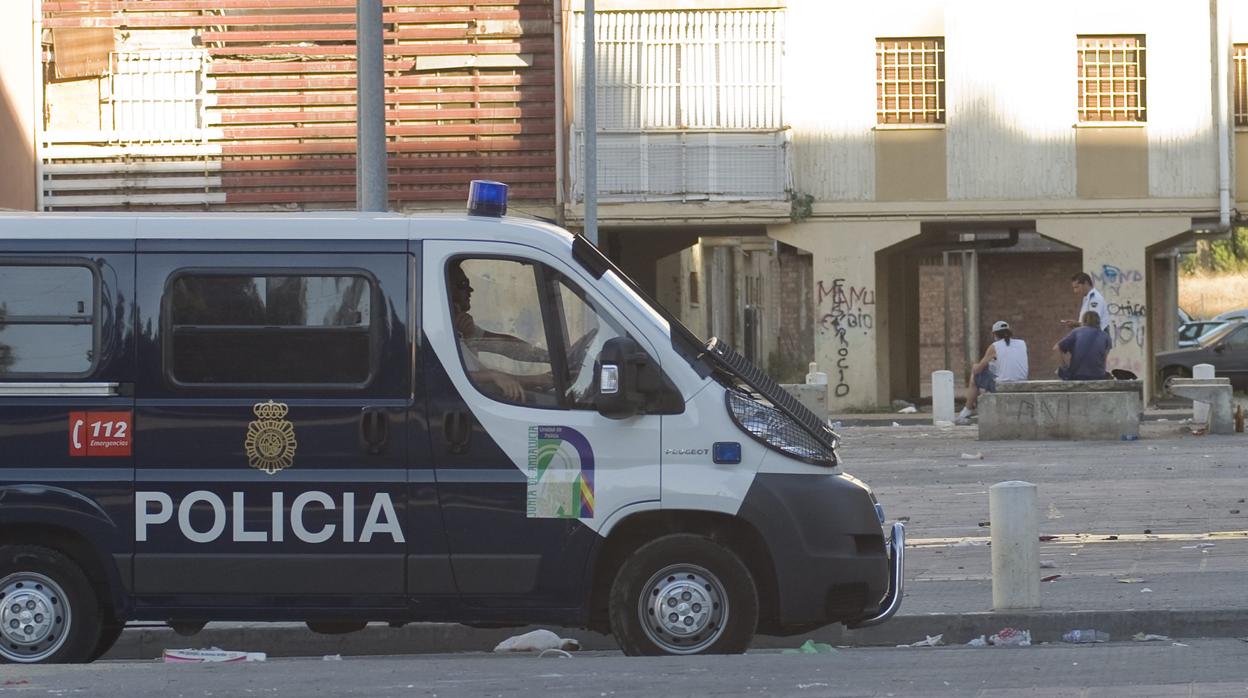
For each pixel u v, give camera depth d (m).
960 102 77.44
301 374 20.31
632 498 20.11
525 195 79.12
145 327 20.36
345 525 20.19
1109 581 27.09
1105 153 77.12
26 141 79.06
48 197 79.81
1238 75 78.38
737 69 77.75
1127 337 77.12
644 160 77.81
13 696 18.03
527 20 78.81
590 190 67.56
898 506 39.06
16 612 20.44
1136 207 77.00
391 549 20.20
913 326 91.88
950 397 69.44
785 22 77.56
